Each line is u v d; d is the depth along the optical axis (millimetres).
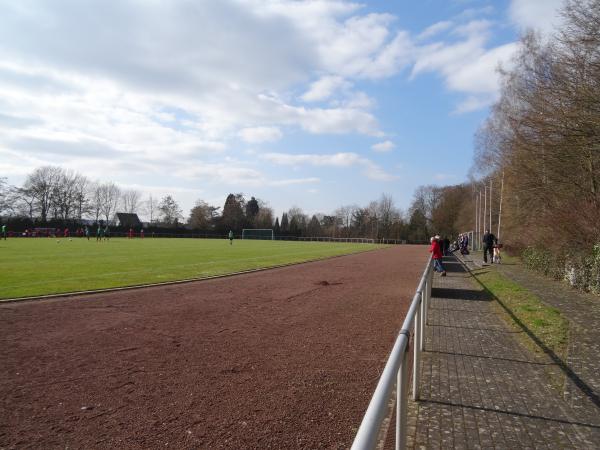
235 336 9000
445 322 10531
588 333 8703
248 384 6227
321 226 124375
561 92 15875
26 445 4449
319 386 6160
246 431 4766
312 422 5004
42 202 92062
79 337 8766
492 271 22625
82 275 18906
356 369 6941
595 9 15078
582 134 15469
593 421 4949
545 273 19609
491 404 5473
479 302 13570
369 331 9570
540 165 19953
